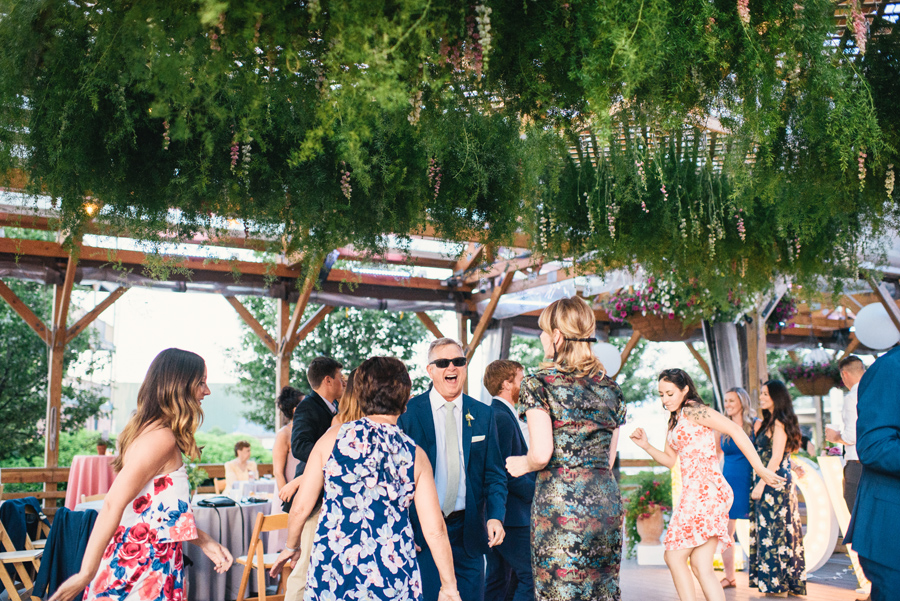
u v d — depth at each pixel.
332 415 4.13
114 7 1.99
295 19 1.81
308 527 3.60
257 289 8.15
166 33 1.84
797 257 4.23
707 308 5.80
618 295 6.78
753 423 5.85
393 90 1.63
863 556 2.35
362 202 2.96
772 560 5.53
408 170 2.88
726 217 4.16
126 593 2.12
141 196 2.63
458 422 3.26
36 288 13.02
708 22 1.95
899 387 2.28
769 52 2.05
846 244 4.04
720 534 3.97
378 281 8.60
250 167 2.69
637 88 2.12
